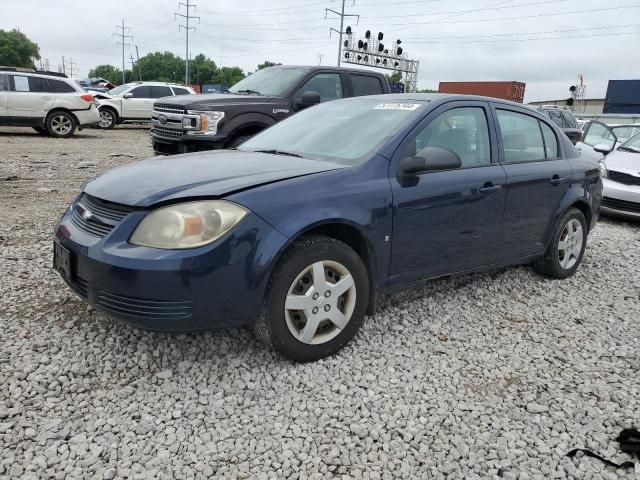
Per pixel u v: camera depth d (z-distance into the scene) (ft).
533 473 8.31
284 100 27.91
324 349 10.98
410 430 9.12
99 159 39.01
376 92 31.58
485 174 13.67
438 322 13.28
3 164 34.71
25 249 17.07
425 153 11.96
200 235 9.42
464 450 8.72
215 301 9.54
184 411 9.34
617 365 11.65
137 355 10.86
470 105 14.15
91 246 9.77
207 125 26.05
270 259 9.82
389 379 10.62
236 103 26.71
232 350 11.25
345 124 13.56
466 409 9.79
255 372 10.52
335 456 8.44
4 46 335.06
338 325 11.09
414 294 14.89
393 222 11.69
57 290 13.84
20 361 10.48
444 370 11.07
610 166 27.22
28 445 8.31
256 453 8.44
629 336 13.14
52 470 7.84
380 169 11.73
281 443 8.68
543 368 11.37
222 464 8.17
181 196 9.71
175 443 8.54
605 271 18.31
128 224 9.69
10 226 19.70
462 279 16.29
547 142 16.43
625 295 15.98
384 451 8.63
